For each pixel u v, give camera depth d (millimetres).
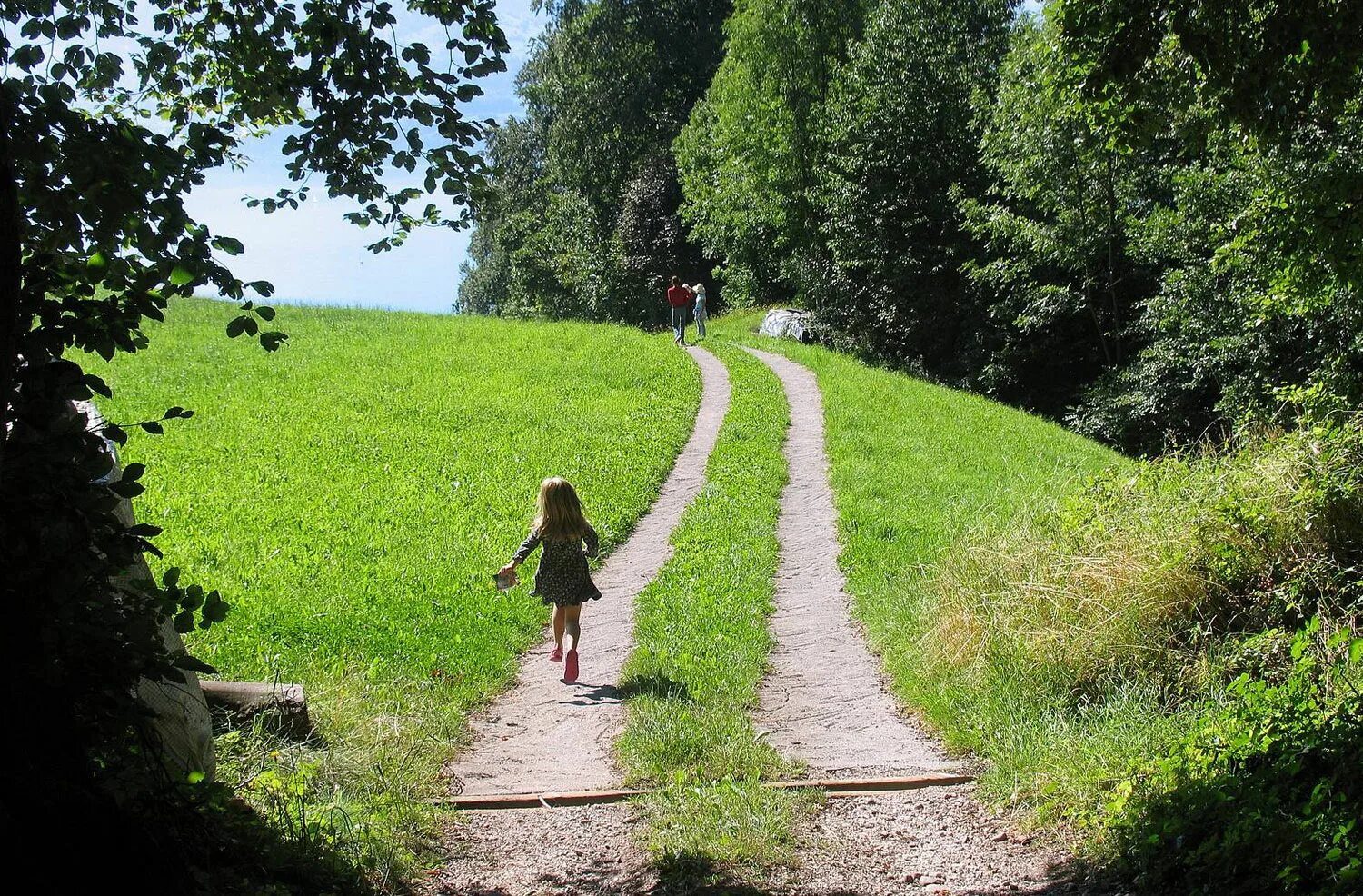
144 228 4801
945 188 44094
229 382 26750
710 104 56844
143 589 4359
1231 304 28344
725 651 10914
